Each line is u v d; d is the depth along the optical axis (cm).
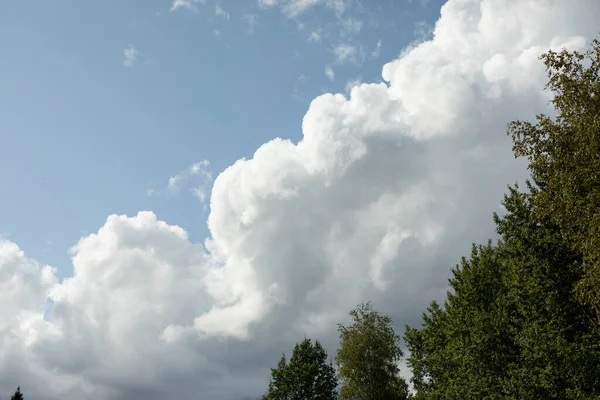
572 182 2633
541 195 2867
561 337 3459
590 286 2692
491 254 4919
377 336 7369
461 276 5078
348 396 7200
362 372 7200
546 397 3512
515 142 2905
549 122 2778
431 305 6019
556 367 3356
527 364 3672
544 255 3638
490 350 4175
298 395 7994
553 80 2720
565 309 3547
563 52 2694
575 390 3191
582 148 2533
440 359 5147
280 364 8306
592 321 3447
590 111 2558
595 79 2641
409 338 6212
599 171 2475
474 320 4331
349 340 7369
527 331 3600
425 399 5641
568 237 3256
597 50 2642
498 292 4416
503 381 3897
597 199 2506
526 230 3756
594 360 3297
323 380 8162
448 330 4972
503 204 3962
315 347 8450
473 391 4206
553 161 2789
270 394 8088
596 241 2480
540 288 3597
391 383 7206
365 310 7675
